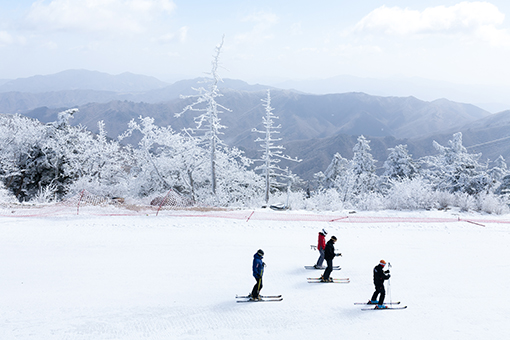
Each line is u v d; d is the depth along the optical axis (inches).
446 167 1253.7
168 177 1128.8
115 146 1256.8
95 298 343.3
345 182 1357.0
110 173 1274.6
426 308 341.1
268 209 824.9
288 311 328.2
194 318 309.3
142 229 609.9
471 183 1042.7
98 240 541.0
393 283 402.3
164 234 587.5
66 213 677.9
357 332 292.5
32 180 1117.1
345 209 884.0
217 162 1144.2
